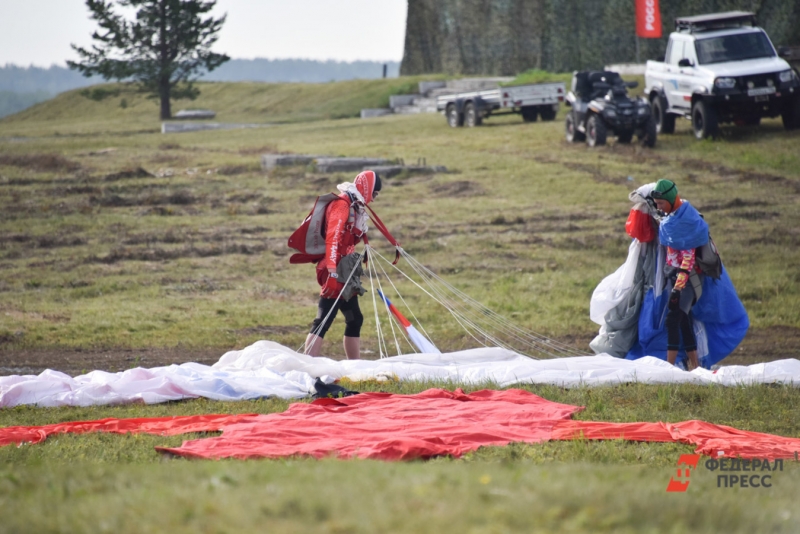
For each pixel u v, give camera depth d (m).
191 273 52.59
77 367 32.28
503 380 27.05
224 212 70.44
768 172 75.06
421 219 66.31
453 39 195.25
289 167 86.94
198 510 10.30
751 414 22.86
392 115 160.25
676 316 28.61
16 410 23.83
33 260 55.66
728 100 83.19
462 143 101.25
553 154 88.88
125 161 94.75
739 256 52.66
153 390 25.09
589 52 171.12
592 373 27.11
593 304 30.84
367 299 46.47
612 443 18.86
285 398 25.14
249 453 17.44
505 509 10.27
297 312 43.72
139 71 190.38
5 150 106.94
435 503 10.49
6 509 10.73
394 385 26.44
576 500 10.82
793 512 11.45
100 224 65.75
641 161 81.88
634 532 9.86
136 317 41.66
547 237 59.91
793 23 134.38
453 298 46.31
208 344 36.78
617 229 61.50
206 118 184.50
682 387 25.27
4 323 39.78
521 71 183.38
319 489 11.29
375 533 9.38
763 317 41.41
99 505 10.71
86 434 20.25
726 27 89.62
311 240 29.61
